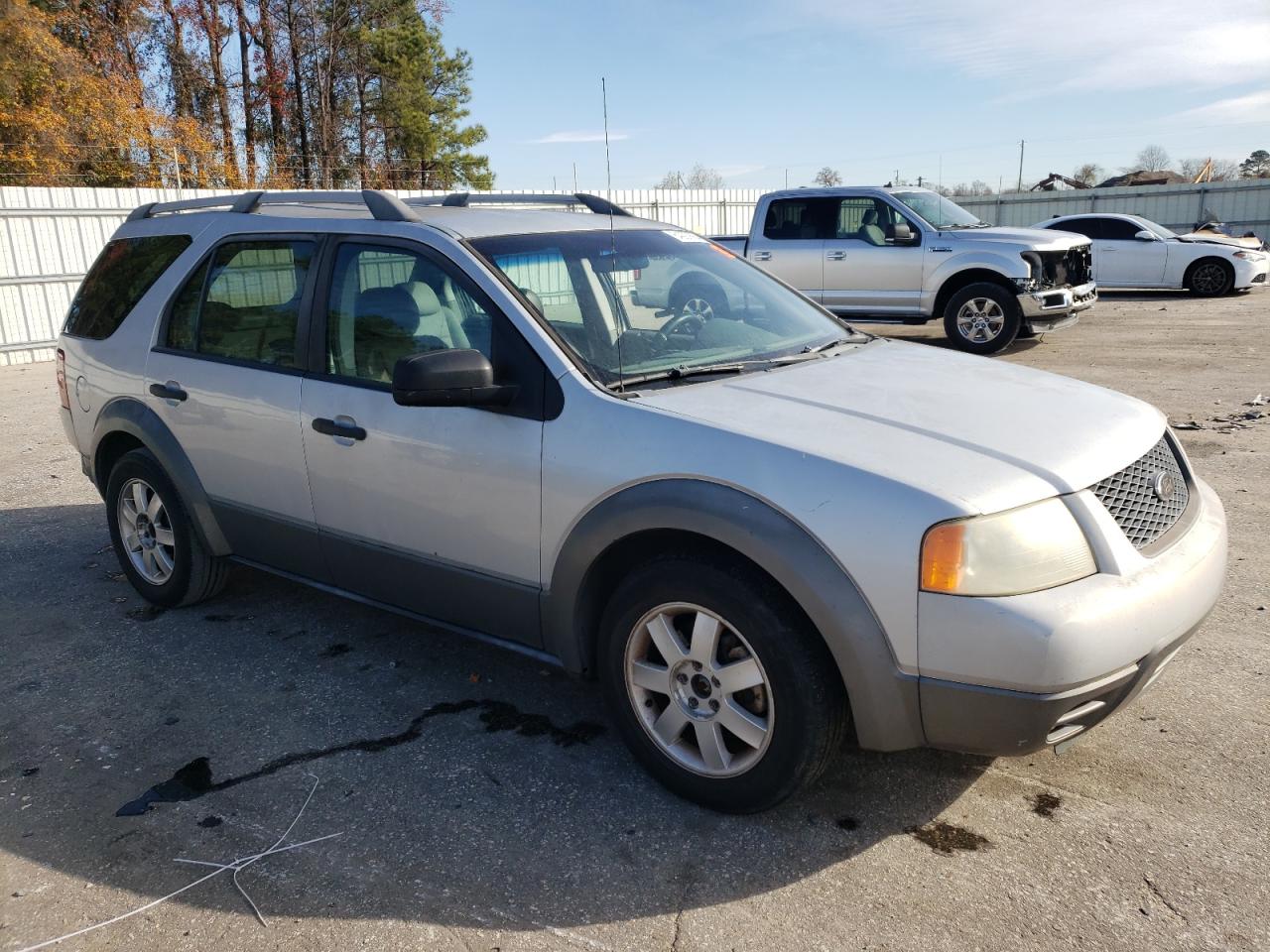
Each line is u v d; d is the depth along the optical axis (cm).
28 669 419
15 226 1484
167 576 471
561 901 266
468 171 4241
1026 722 249
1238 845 279
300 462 387
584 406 309
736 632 280
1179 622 269
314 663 418
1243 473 644
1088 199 2895
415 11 3969
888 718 264
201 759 345
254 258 415
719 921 256
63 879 283
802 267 1265
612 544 305
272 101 3791
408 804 313
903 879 270
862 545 256
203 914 266
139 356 454
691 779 303
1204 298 1761
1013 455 272
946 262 1173
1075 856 277
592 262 374
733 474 275
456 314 343
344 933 257
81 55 2958
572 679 398
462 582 346
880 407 305
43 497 686
